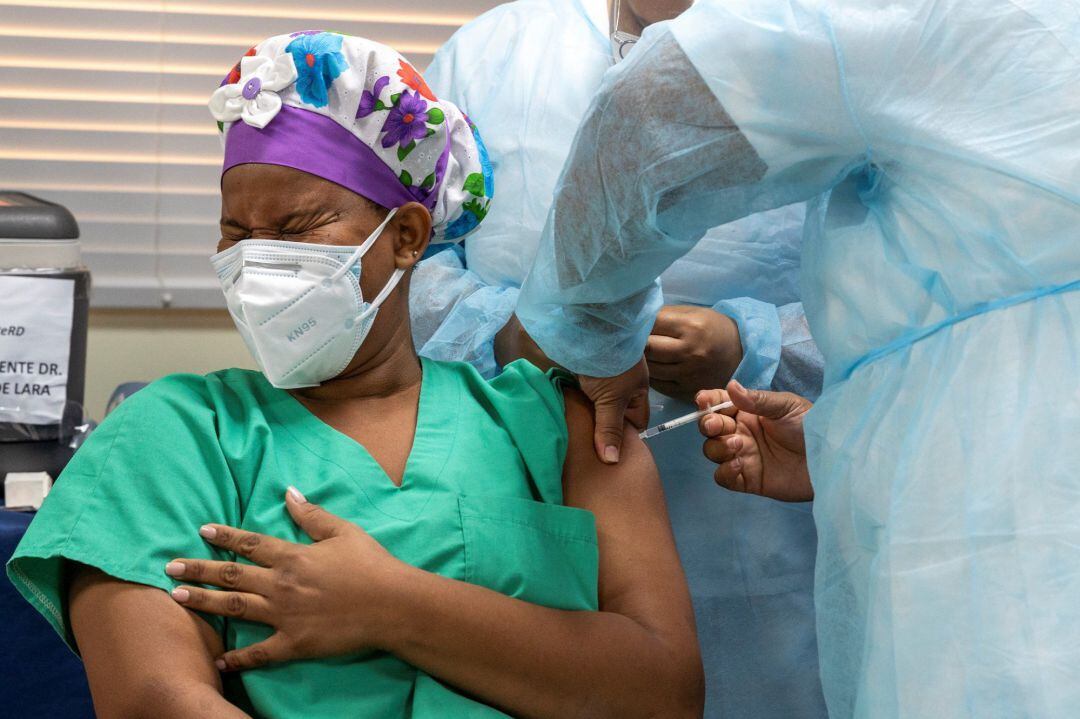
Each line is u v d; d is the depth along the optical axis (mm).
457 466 1103
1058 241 890
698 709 1100
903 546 907
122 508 999
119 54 2443
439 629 981
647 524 1174
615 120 1010
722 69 960
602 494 1184
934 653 871
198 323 2520
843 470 1024
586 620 1057
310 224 1072
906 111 937
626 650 1054
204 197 2525
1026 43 899
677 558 1171
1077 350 877
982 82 911
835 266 1047
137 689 914
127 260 2520
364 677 992
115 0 2422
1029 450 861
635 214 1049
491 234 1531
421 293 1535
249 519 1028
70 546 968
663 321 1382
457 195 1190
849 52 932
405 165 1107
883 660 912
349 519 1048
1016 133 896
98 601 963
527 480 1154
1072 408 859
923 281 977
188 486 1022
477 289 1532
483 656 994
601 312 1166
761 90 960
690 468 1527
